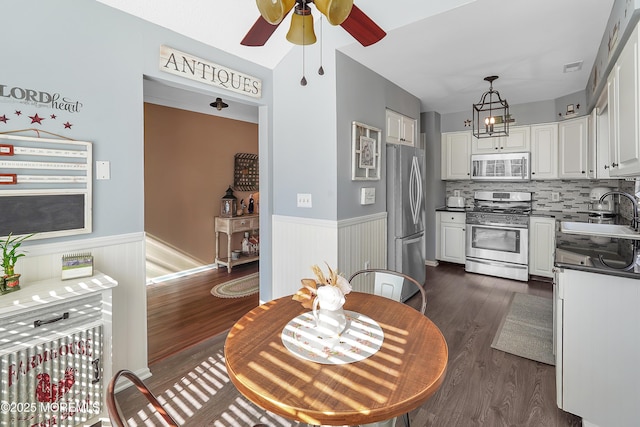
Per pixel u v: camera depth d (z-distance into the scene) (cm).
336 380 98
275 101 309
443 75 325
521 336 265
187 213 443
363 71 299
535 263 410
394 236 342
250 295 362
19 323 141
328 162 272
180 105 421
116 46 198
